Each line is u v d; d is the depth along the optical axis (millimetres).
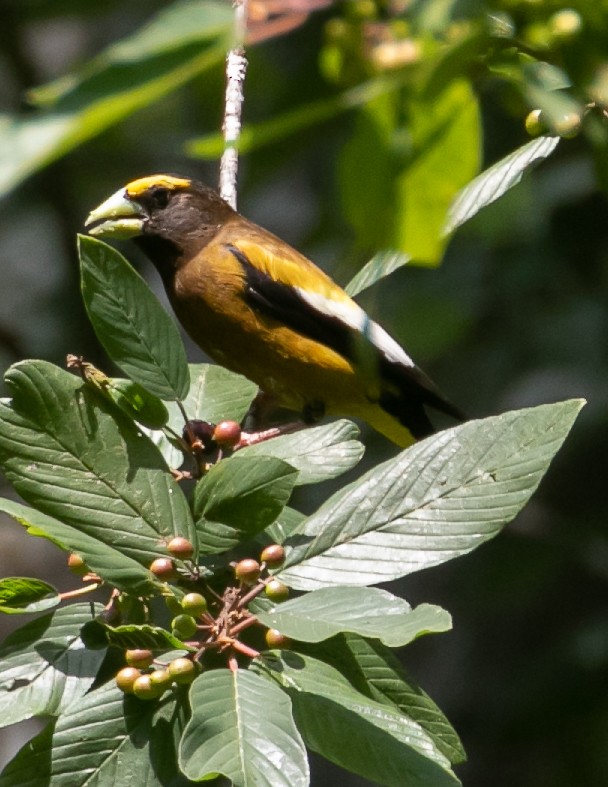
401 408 5801
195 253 5777
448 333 7430
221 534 5445
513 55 5250
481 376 7457
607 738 6949
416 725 5414
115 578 5418
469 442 5449
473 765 7316
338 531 5441
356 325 5773
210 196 5785
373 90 5195
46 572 7910
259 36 5289
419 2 5223
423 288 7488
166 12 5195
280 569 5438
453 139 5199
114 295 5465
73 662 5434
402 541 5434
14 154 4859
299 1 5293
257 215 8320
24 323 8031
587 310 7293
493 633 7637
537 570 7301
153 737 5418
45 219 8992
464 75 5199
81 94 4961
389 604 5402
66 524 5434
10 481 5438
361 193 5199
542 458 5438
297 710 5414
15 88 8641
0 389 7613
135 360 5465
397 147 5195
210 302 5770
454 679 7570
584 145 6855
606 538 7375
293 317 5766
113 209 5781
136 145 8820
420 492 5441
